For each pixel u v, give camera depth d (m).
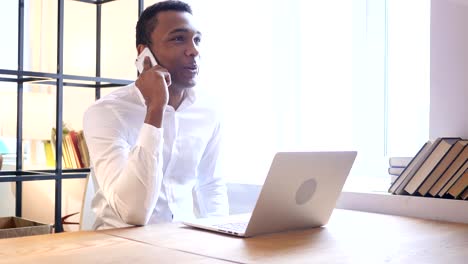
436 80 2.21
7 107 3.22
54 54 4.09
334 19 2.89
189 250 1.32
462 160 1.89
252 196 2.91
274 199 1.48
